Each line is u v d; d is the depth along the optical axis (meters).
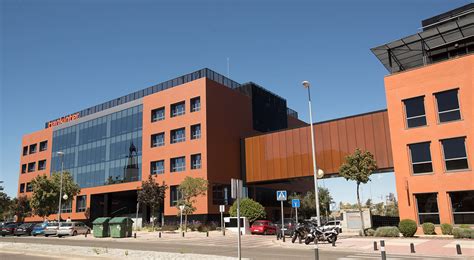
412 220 25.27
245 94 57.19
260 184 51.00
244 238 31.28
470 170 25.34
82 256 16.20
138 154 54.75
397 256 16.17
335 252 18.09
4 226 45.06
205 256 15.31
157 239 31.17
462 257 15.27
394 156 28.88
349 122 40.06
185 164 48.44
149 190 44.66
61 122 71.69
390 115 29.59
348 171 28.22
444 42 30.33
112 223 34.25
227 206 47.59
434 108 27.58
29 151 76.19
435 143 27.11
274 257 16.08
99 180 59.97
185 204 40.75
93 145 62.72
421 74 28.53
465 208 25.31
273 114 61.88
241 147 51.25
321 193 68.31
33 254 18.34
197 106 49.12
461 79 26.64
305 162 43.44
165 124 51.91
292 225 33.84
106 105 64.00
